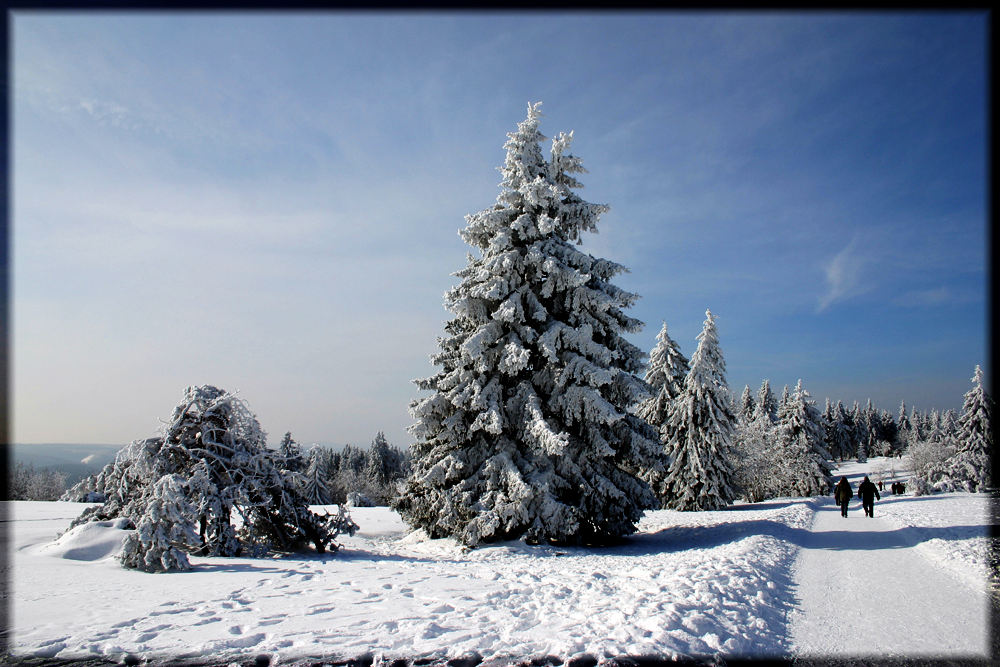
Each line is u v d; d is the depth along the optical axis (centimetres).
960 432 4406
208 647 540
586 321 1673
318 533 1454
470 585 839
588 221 1764
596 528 1606
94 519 1334
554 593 771
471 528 1473
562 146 1769
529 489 1461
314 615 653
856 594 821
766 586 838
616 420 1541
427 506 1683
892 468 6366
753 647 575
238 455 1374
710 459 3098
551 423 1606
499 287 1664
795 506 2566
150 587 809
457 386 1652
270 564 1077
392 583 848
